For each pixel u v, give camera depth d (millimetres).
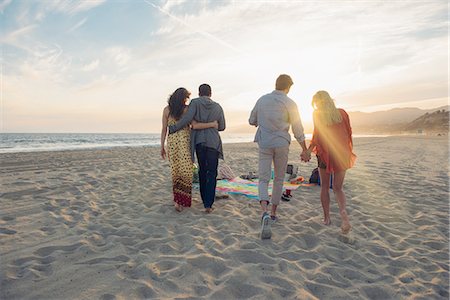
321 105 3561
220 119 4246
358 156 14281
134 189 5668
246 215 4242
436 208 4879
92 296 2152
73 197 4977
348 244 3338
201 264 2686
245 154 14711
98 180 6457
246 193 5316
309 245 3309
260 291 2289
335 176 3512
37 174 7266
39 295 2158
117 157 12141
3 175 7066
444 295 2369
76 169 8211
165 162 10211
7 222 3707
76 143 32875
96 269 2535
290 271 2625
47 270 2525
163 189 5703
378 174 8289
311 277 2568
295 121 3621
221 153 4266
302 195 5520
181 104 4172
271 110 3615
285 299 2197
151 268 2562
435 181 7246
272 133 3617
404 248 3287
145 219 3930
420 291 2422
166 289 2273
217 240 3246
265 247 3145
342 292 2330
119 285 2301
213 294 2229
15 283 2305
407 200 5355
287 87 3746
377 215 4465
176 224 3742
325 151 3531
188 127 4273
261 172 3734
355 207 4852
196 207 4504
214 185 4250
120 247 3004
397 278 2615
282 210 4527
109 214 4141
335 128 3500
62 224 3674
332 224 3973
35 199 4797
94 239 3236
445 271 2758
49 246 3006
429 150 18922
